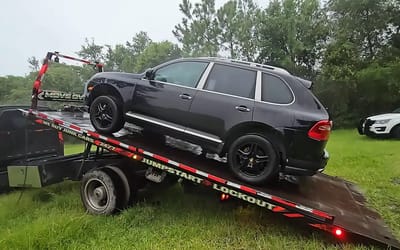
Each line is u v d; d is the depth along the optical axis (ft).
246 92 16.19
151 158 17.65
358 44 75.87
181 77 17.66
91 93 19.75
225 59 17.40
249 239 15.26
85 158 21.35
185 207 18.76
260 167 15.57
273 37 85.40
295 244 14.79
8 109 23.72
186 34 89.92
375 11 73.00
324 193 18.22
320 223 14.48
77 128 20.02
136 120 18.35
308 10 84.64
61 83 109.09
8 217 18.84
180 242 14.97
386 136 44.96
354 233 14.06
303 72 83.76
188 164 16.90
